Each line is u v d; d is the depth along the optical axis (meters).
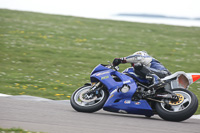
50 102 28.34
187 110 21.17
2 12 135.25
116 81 24.36
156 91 23.06
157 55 74.50
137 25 133.00
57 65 57.44
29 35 89.38
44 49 71.50
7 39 80.06
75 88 40.22
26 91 35.22
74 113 22.92
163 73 23.69
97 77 24.41
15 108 23.05
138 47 83.62
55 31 99.50
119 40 93.00
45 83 42.00
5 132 14.91
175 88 22.69
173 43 94.06
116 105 23.34
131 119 21.89
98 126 18.36
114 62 24.64
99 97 24.50
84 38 92.38
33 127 16.92
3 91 34.50
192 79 23.02
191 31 125.81
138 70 23.56
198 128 19.47
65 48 75.44
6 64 55.66
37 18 127.88
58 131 16.20
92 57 66.81
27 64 56.91
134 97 23.14
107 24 129.00
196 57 75.12
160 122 21.09
